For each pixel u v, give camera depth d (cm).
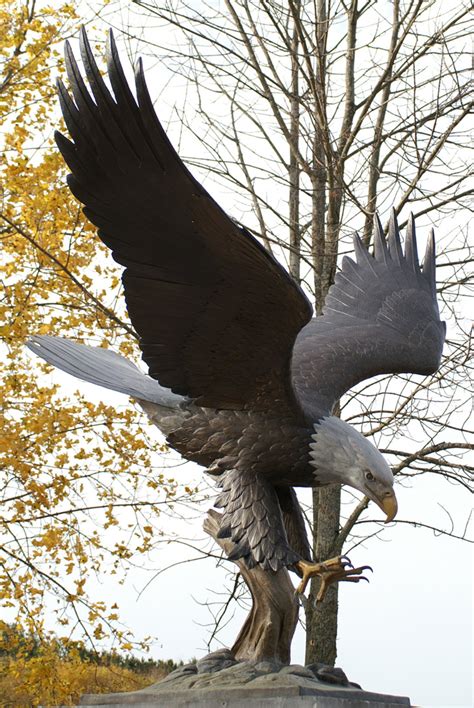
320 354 680
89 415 1093
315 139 1205
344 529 1097
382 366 691
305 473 580
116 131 496
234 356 560
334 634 1072
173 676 598
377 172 1186
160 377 571
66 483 1088
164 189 505
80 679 1104
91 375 625
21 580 1080
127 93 485
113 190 512
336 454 573
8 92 1123
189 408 602
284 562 556
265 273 518
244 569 609
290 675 559
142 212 517
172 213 512
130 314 549
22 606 1067
